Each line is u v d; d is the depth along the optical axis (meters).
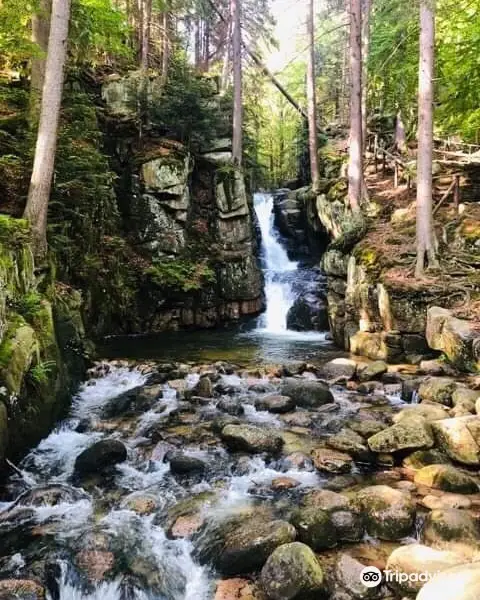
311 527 4.27
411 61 15.19
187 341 13.74
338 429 6.75
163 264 15.50
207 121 16.86
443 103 14.06
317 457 5.84
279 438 6.34
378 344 10.72
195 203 17.31
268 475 5.66
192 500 5.13
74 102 13.30
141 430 7.04
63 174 11.70
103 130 15.85
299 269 18.45
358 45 14.80
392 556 3.86
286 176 30.94
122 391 8.90
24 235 8.23
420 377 8.70
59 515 4.91
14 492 5.32
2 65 13.48
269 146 32.88
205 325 16.08
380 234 13.21
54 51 9.55
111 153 15.93
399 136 18.55
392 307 10.39
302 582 3.63
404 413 6.79
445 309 9.73
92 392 8.87
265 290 17.58
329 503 4.73
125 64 19.45
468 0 13.20
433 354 9.93
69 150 11.80
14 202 10.48
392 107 19.50
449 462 5.63
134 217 15.64
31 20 12.69
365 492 4.79
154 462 6.07
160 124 16.89
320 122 25.55
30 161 10.92
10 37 11.13
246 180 18.77
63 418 7.50
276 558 3.82
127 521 4.81
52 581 4.01
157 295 15.33
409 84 15.91
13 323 6.68
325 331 15.08
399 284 10.59
